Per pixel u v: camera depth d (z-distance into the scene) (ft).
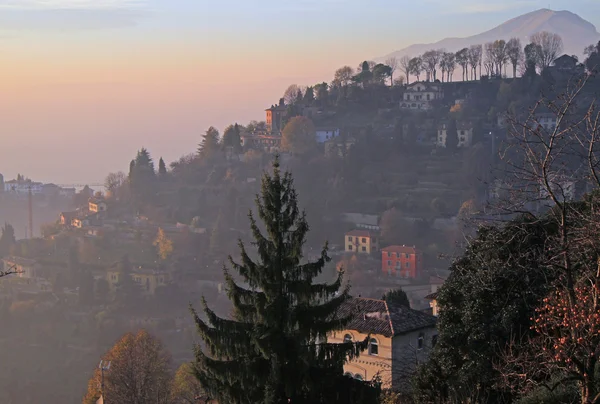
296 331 100.73
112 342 483.51
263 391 98.43
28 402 424.46
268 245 103.09
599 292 70.59
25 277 624.18
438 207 619.26
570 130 80.74
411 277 499.10
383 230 583.99
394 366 146.10
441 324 109.91
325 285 105.40
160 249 618.44
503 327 99.50
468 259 112.27
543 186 81.82
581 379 69.15
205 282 568.41
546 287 94.89
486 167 630.74
